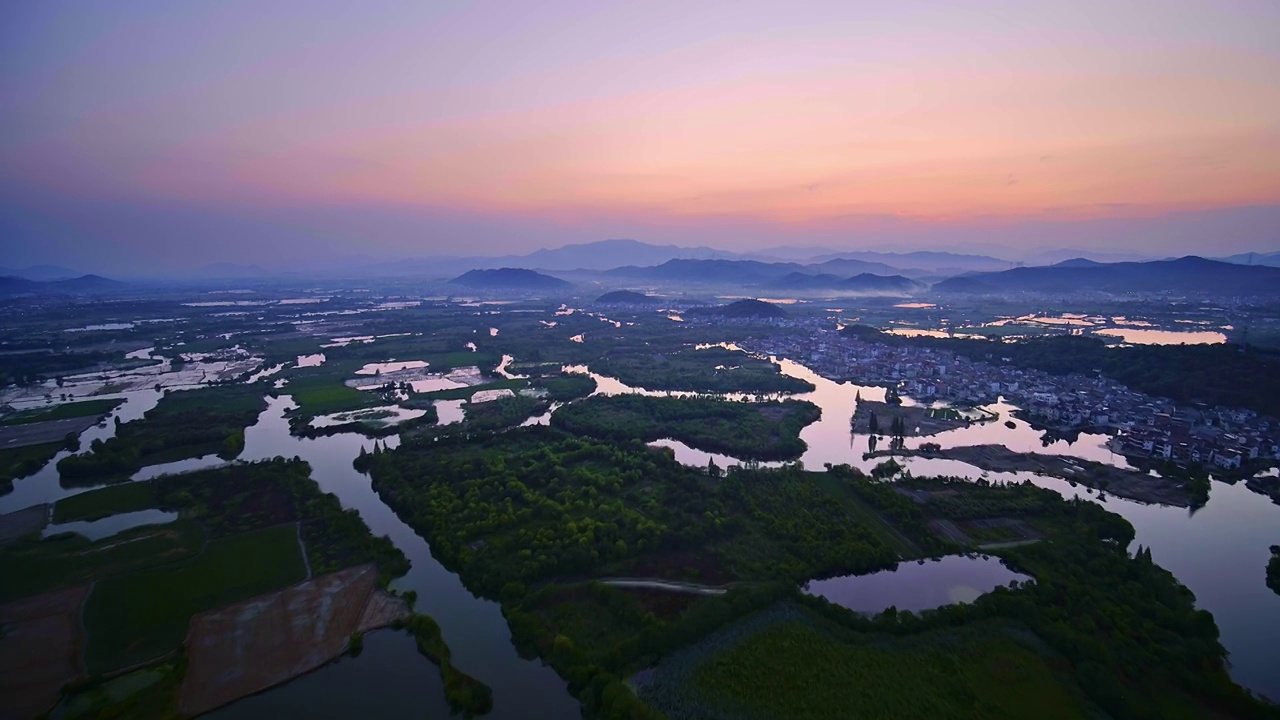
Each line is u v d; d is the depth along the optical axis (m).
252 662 100.12
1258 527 149.88
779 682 95.62
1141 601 113.25
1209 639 104.44
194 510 154.88
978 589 122.88
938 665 99.38
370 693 94.31
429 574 128.88
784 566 126.44
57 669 97.56
